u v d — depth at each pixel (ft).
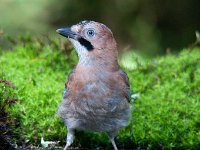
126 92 31.04
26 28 67.10
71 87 30.50
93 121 30.71
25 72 39.73
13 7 67.56
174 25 72.79
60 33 31.30
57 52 43.62
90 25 30.91
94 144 33.88
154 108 36.42
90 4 72.08
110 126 31.07
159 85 40.14
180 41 71.77
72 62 43.39
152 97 38.52
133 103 37.19
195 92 39.45
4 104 30.91
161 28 72.54
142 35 71.61
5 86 33.71
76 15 71.61
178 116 35.73
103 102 30.22
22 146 31.73
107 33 30.91
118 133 33.14
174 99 37.70
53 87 37.04
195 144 33.17
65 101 30.83
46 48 44.52
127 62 52.54
